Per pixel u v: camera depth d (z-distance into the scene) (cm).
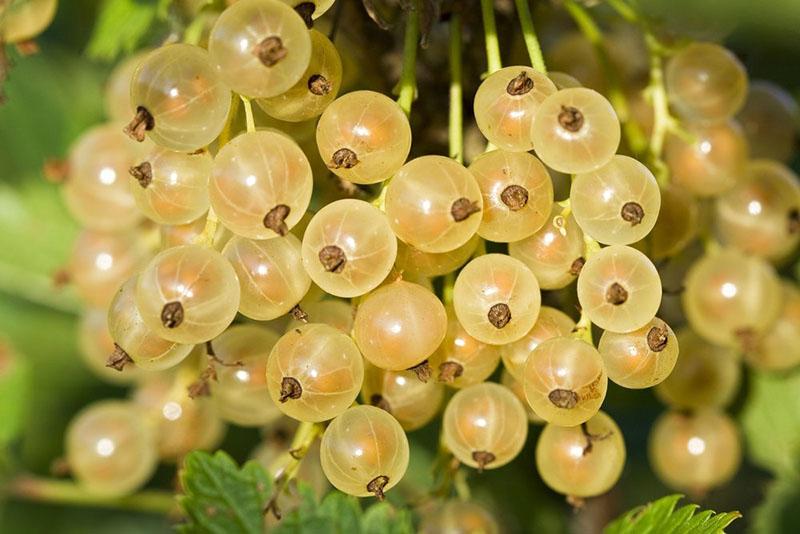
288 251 24
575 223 25
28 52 27
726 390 30
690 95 28
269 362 24
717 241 30
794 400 31
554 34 29
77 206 30
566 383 24
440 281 26
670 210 27
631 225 24
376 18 25
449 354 25
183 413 31
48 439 34
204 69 24
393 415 25
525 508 32
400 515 27
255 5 24
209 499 26
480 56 27
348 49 27
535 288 24
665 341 24
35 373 34
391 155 24
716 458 30
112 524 34
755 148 31
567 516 32
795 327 30
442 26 27
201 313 24
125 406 32
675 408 31
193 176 25
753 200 29
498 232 24
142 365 25
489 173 24
